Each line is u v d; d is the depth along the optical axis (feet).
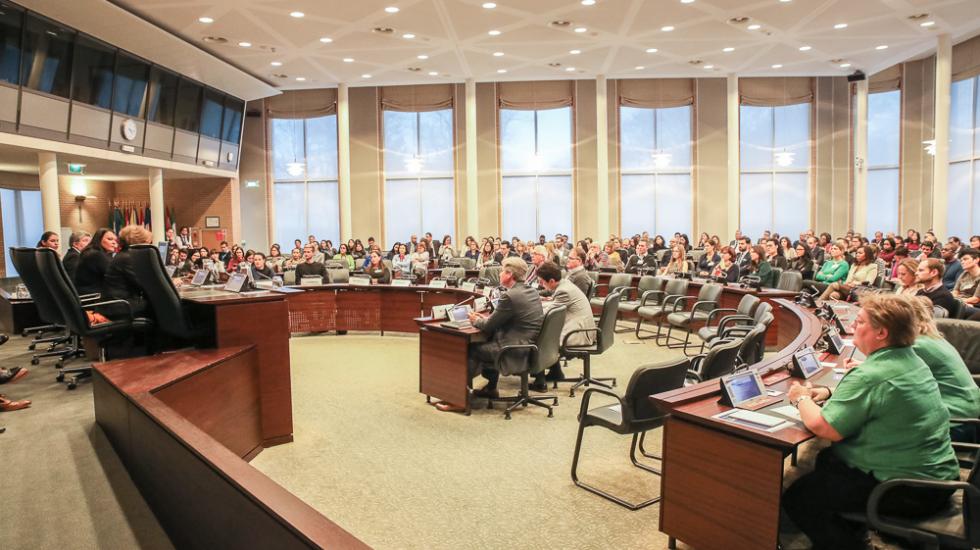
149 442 8.48
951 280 24.57
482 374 17.01
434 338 16.06
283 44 36.24
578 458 12.07
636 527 9.41
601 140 47.19
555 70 44.65
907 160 51.13
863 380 7.09
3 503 9.04
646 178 54.39
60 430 11.99
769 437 7.14
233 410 11.78
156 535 8.14
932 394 7.10
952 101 47.32
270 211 55.26
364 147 54.39
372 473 11.62
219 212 49.78
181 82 41.32
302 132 55.11
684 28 34.96
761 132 54.03
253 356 12.67
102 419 11.65
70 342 20.47
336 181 55.06
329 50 37.76
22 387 15.49
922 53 45.93
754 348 12.99
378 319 28.12
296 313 27.61
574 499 10.43
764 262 27.04
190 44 35.58
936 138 39.42
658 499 10.35
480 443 13.25
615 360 22.13
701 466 7.97
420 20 32.45
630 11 31.81
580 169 54.03
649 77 48.19
